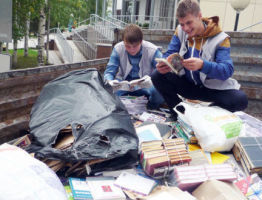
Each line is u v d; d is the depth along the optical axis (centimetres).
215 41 220
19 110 239
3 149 143
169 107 284
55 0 1203
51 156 157
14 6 994
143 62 297
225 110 226
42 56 1137
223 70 212
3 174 123
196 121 211
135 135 180
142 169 185
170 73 258
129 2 1817
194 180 161
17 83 226
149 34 357
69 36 1706
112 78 288
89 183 161
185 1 210
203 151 203
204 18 225
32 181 124
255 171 186
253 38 312
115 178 176
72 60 1209
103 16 1802
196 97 262
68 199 147
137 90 305
